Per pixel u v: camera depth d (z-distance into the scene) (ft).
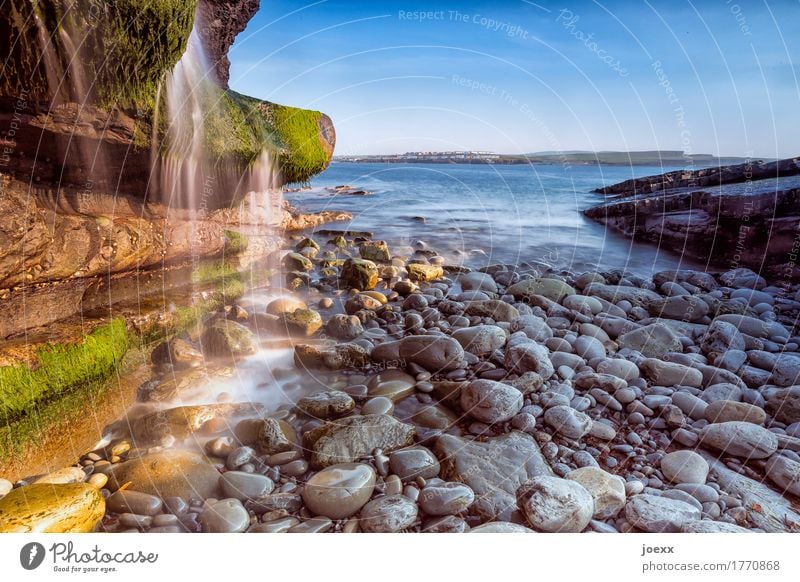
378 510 7.98
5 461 8.68
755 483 9.00
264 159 16.75
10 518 7.06
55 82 9.86
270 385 12.17
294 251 25.85
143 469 8.61
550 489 8.09
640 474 9.32
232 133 15.58
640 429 10.68
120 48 10.69
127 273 13.44
